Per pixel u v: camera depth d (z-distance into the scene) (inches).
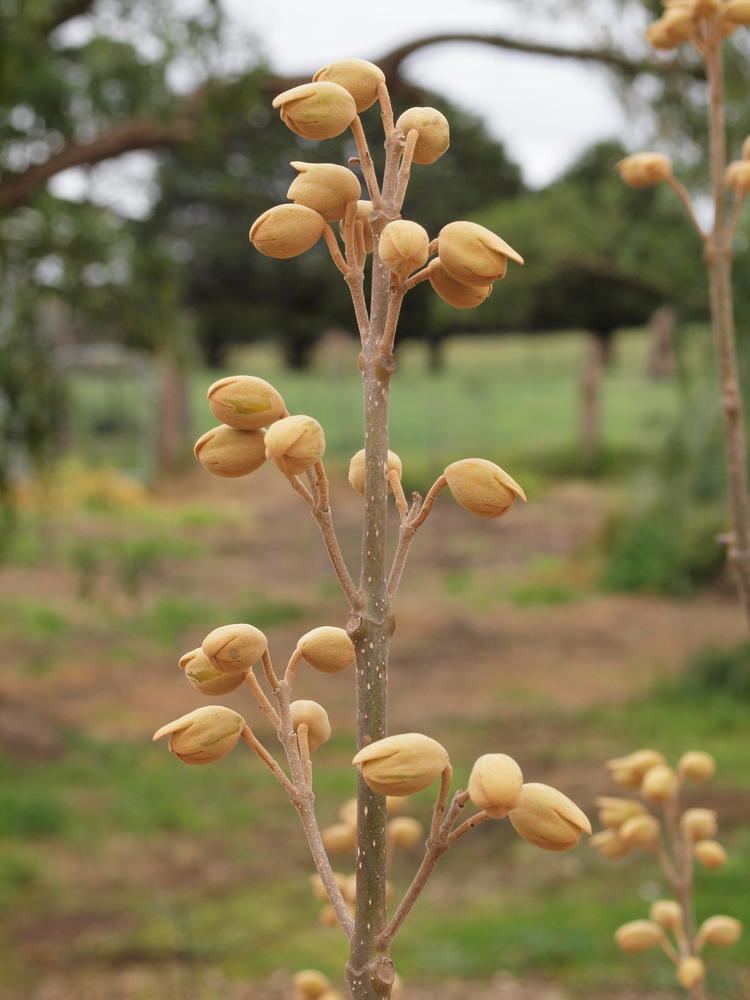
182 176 997.8
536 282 457.4
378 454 48.7
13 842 283.3
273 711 51.4
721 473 394.3
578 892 252.4
